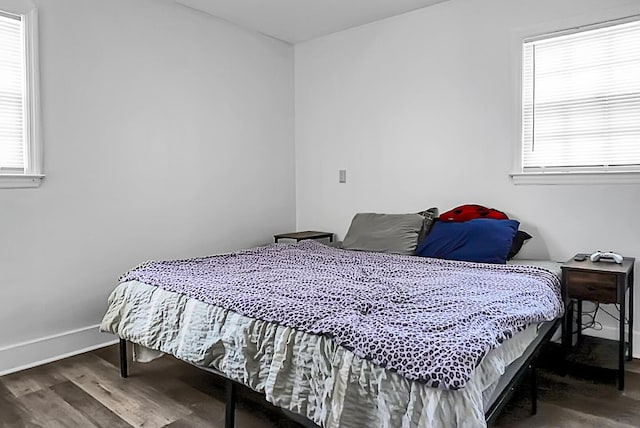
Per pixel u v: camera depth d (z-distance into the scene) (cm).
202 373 252
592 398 217
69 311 283
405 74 360
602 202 280
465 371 126
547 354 273
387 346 138
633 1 266
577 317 284
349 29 391
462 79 331
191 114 349
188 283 217
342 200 407
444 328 149
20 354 261
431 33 344
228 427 184
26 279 263
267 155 413
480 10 321
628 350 266
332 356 148
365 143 388
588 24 280
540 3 296
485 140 323
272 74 414
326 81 411
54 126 271
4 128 257
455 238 299
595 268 233
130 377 247
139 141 316
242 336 176
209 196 365
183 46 341
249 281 219
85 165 287
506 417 199
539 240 304
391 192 374
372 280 223
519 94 306
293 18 366
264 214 412
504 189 317
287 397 159
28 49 259
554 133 298
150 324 217
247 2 334
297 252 314
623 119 274
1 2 248
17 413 207
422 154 355
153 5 320
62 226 278
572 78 290
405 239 326
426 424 123
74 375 250
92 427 195
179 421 199
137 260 318
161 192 331
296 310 170
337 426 139
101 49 292
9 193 254
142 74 316
